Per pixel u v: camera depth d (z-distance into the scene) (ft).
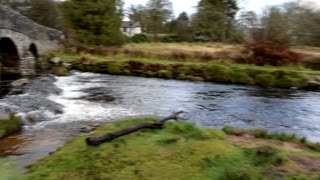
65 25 150.51
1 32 72.69
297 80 90.07
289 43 126.82
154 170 22.20
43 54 117.70
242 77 95.20
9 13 78.43
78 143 27.58
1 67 88.53
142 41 193.77
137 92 74.59
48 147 34.06
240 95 74.64
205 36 190.70
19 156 30.78
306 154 25.59
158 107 59.00
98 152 24.86
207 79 99.09
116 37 144.56
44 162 25.49
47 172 23.48
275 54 108.06
